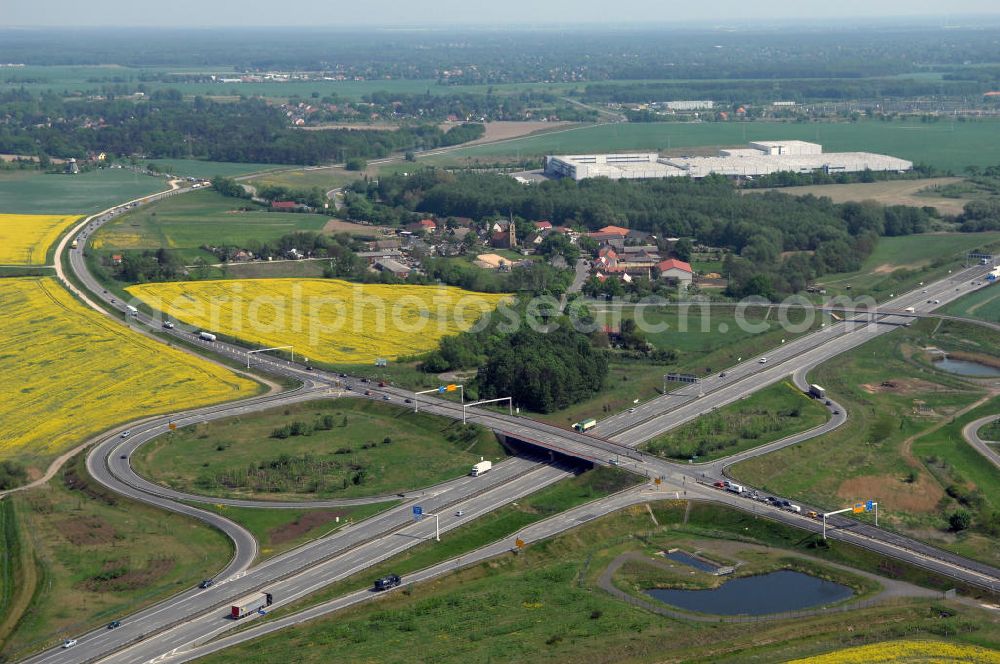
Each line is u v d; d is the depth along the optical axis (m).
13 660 160.00
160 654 160.75
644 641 160.50
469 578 185.38
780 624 166.00
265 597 174.00
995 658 151.12
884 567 185.50
